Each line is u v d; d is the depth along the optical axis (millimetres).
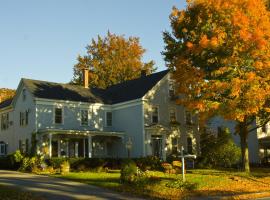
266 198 21484
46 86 43469
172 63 31594
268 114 32188
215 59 27625
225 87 27172
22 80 42844
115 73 65875
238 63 27391
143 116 41812
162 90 44094
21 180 26078
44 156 39188
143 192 22469
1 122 47562
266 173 32562
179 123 44344
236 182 27141
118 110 45219
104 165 35438
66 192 21734
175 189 23672
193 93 29031
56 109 41562
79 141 42594
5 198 18906
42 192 21359
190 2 29672
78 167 34406
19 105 43531
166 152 42812
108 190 22953
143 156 40031
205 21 28250
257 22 26609
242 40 26453
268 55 26469
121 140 44031
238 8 27250
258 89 26688
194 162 38344
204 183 25547
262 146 48625
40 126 39969
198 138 46344
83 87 47906
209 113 28781
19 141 42875
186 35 30047
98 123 44719
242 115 27641
